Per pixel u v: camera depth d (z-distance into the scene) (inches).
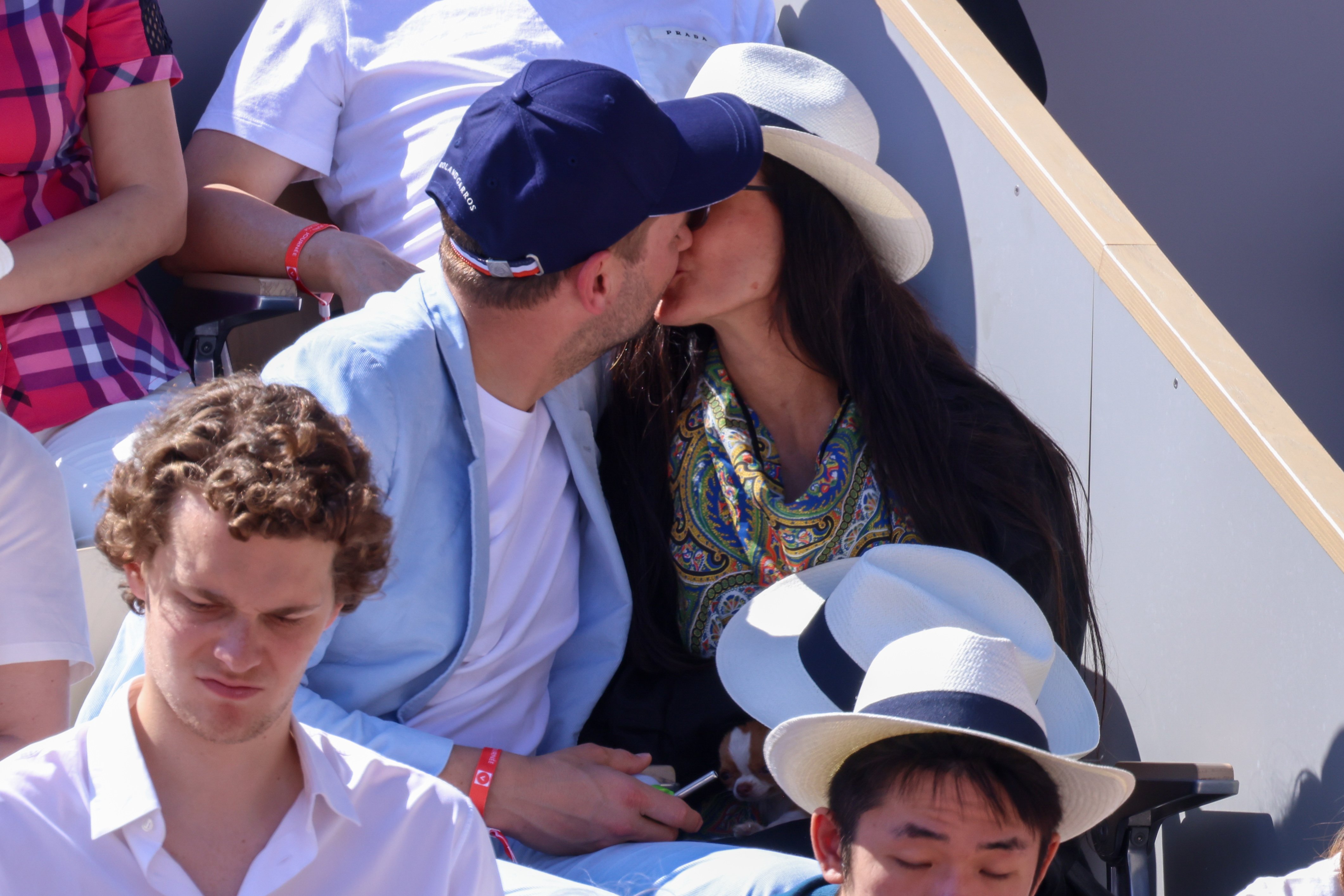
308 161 456.8
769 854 280.5
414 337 308.2
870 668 252.2
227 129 450.9
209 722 178.9
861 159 335.3
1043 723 247.9
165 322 434.6
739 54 364.2
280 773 194.7
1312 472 328.5
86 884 181.2
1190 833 378.9
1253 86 673.0
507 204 295.3
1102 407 387.9
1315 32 668.1
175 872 182.9
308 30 460.1
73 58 386.6
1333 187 676.1
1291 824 331.0
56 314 375.2
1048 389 406.3
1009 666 237.1
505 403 321.7
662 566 364.5
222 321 397.7
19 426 264.5
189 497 174.4
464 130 305.6
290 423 182.9
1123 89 675.4
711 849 291.4
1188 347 356.2
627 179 296.2
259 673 178.7
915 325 368.2
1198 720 362.0
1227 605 352.2
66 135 390.6
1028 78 568.1
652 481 369.1
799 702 301.6
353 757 204.4
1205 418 354.9
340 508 178.7
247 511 169.9
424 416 305.6
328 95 461.1
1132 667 387.2
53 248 368.8
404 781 205.2
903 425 345.7
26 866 179.8
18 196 383.6
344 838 197.6
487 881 207.0
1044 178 398.3
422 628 309.7
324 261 406.6
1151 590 377.1
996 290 423.5
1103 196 395.5
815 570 334.6
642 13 478.9
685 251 339.3
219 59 506.9
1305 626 327.0
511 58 458.0
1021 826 222.2
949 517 342.0
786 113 349.4
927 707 229.9
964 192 434.9
